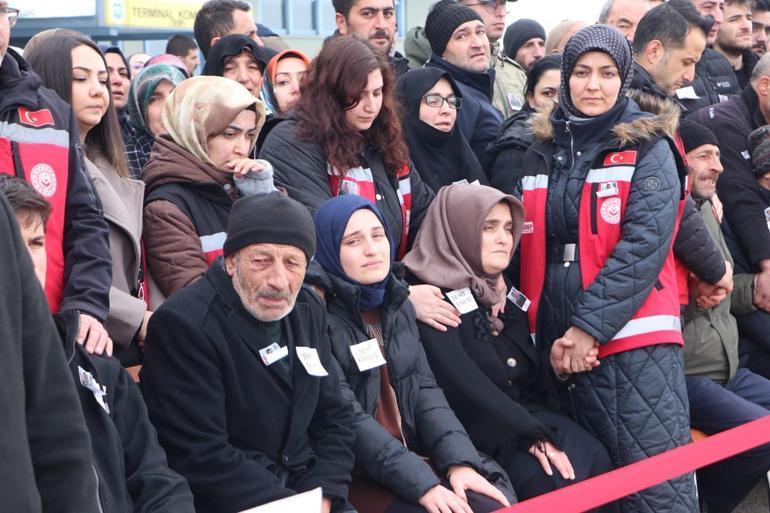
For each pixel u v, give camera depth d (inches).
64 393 68.0
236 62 176.1
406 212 157.5
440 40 194.1
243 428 113.7
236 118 138.3
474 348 145.9
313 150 148.3
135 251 129.9
